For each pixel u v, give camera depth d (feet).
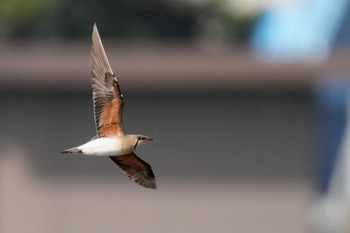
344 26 119.96
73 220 90.89
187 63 87.61
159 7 177.68
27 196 90.94
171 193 89.86
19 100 89.76
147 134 88.74
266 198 90.33
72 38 169.99
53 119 89.56
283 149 90.02
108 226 90.53
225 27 184.14
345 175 98.63
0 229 91.04
